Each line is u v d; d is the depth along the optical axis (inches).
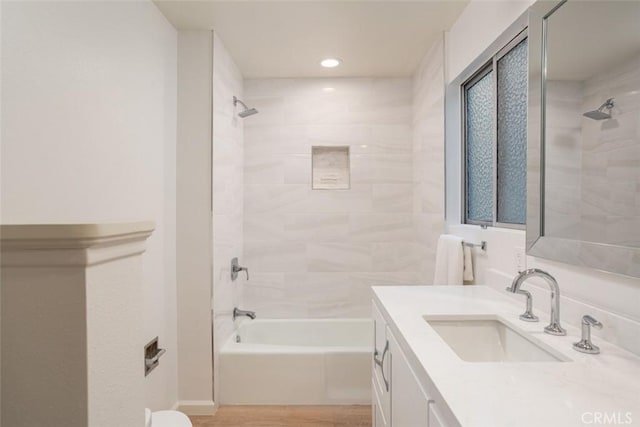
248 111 106.0
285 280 121.3
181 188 88.7
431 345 41.1
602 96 41.3
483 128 82.0
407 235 121.2
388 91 121.0
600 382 32.0
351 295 121.6
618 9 39.2
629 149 37.8
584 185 43.9
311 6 78.0
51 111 46.6
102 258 19.4
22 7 42.1
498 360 51.3
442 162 91.0
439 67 92.1
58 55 47.8
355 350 94.9
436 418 31.5
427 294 65.1
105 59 58.6
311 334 118.6
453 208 90.2
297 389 94.0
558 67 48.6
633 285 38.0
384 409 59.6
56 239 17.8
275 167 120.8
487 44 69.1
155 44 77.2
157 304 78.6
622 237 38.6
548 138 50.6
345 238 121.4
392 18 83.1
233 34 90.7
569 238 46.5
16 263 18.0
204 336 89.2
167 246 83.4
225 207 99.0
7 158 40.3
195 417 88.0
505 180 70.9
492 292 65.9
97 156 56.4
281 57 104.7
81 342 18.2
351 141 121.2
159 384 79.4
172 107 85.9
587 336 39.2
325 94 120.8
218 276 93.2
